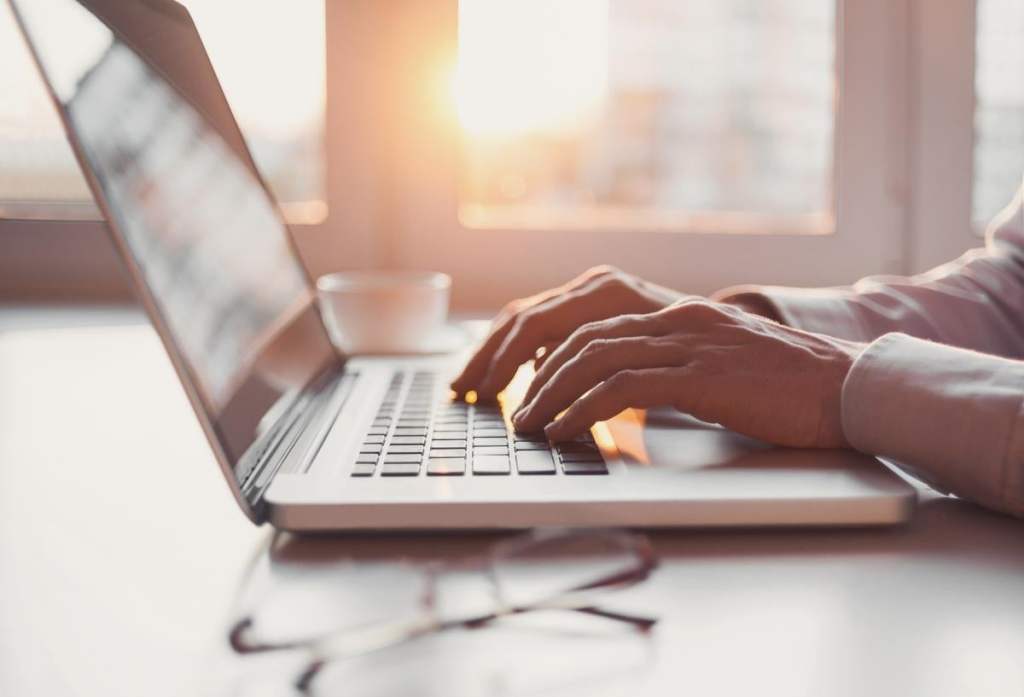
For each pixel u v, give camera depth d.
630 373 0.49
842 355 0.51
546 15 1.22
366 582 0.35
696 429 0.53
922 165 1.24
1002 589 0.34
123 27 0.50
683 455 0.47
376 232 1.21
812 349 0.52
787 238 1.24
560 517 0.39
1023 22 1.23
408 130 1.19
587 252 1.22
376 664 0.29
